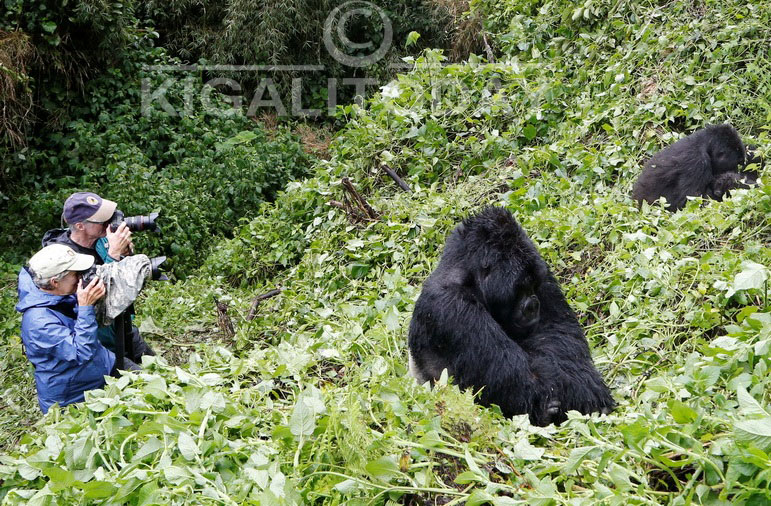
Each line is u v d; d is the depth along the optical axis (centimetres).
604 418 377
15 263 1105
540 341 439
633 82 902
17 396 724
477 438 360
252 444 364
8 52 1178
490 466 348
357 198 764
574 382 424
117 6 1334
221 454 356
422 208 745
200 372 500
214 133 1404
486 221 435
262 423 403
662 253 577
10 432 679
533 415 415
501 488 317
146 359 462
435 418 355
